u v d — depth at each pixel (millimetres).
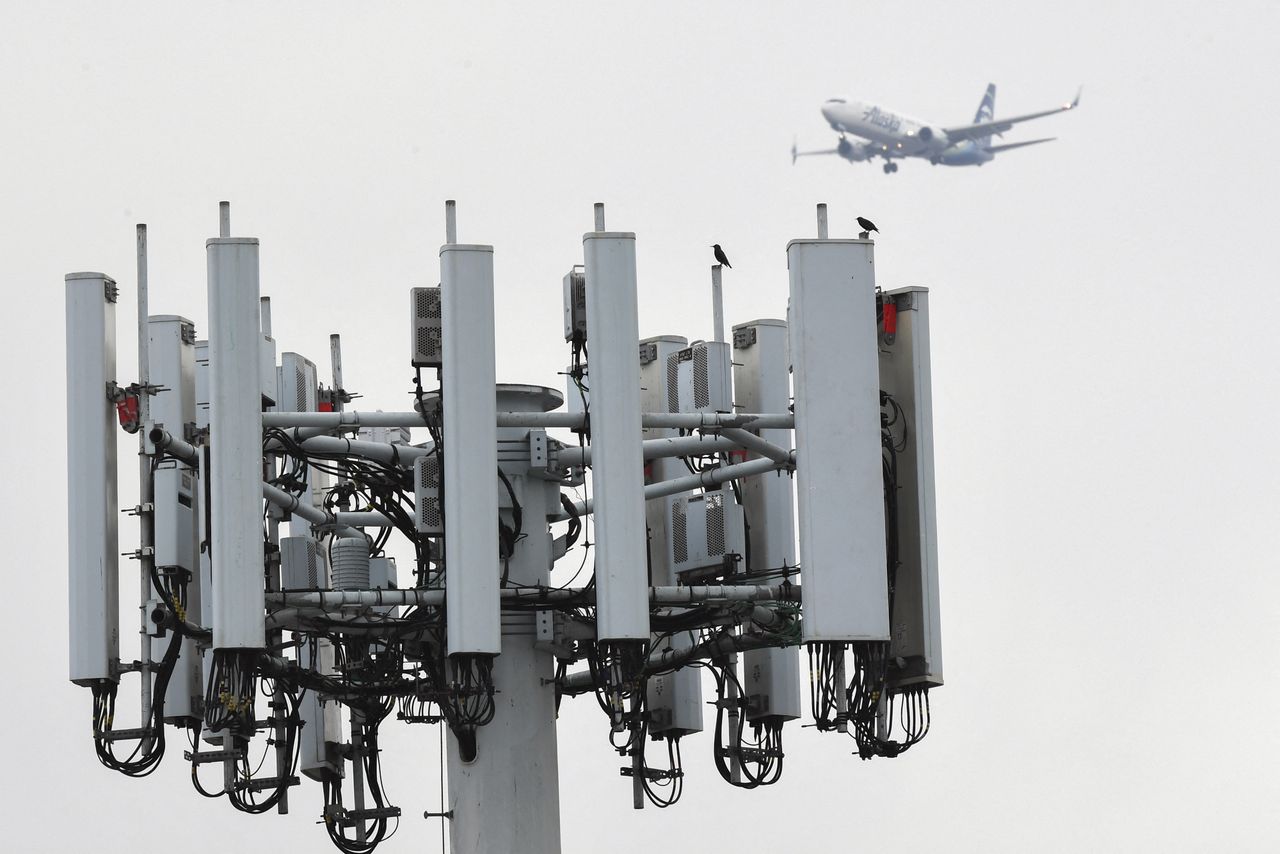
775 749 120125
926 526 111062
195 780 114312
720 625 112750
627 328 103188
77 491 107312
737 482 120625
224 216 103625
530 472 110250
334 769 122625
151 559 107750
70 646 106500
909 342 112438
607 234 103750
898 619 111000
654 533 121812
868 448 105312
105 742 107500
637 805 115438
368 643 111375
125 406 107688
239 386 101062
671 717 120625
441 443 104938
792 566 118062
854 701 105500
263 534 100438
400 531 117812
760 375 120875
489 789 107938
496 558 101688
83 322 108250
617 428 102375
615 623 101188
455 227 104750
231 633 99312
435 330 106062
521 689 108938
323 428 107250
